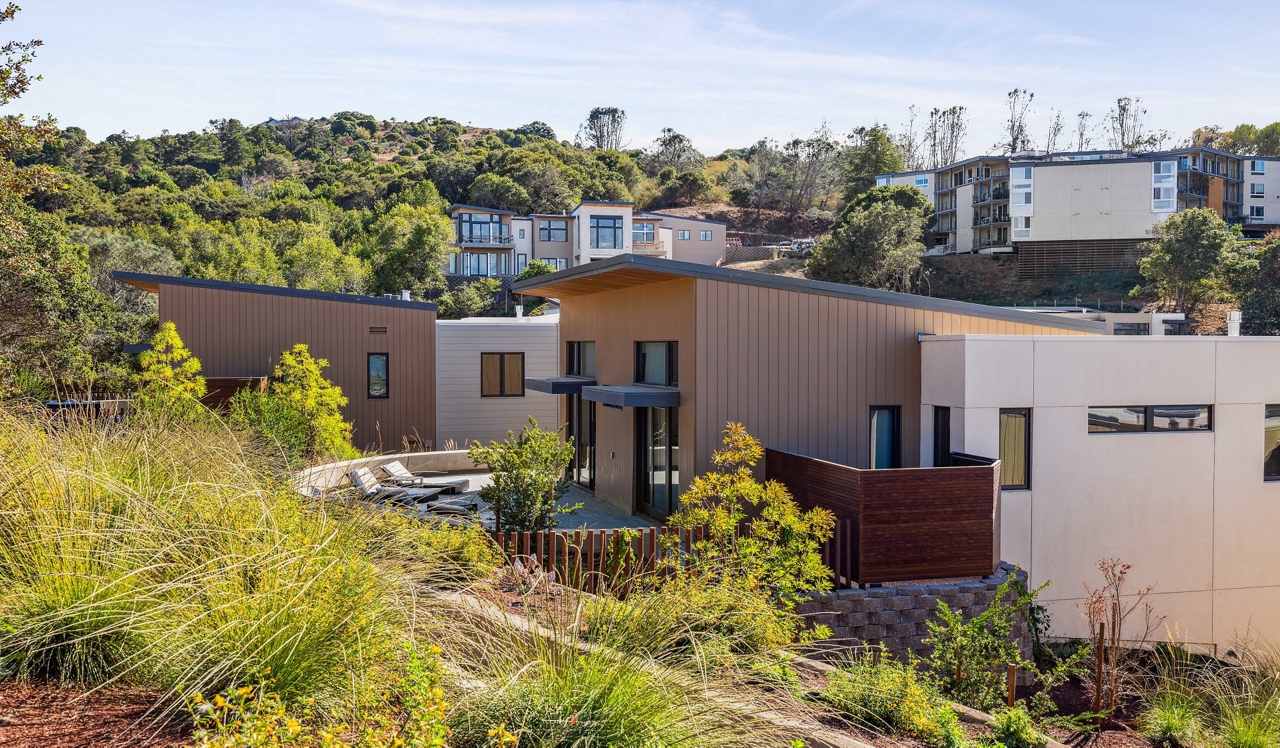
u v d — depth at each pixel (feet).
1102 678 25.80
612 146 469.16
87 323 87.61
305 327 57.21
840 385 37.70
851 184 288.10
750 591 19.34
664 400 37.58
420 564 14.05
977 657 22.99
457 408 64.18
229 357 55.72
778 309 36.88
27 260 42.45
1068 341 35.45
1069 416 35.53
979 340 34.50
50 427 17.34
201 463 15.99
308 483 18.85
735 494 26.68
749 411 36.47
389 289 170.19
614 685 10.82
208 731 8.30
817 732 13.50
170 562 11.30
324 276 157.48
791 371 37.04
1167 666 31.35
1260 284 154.40
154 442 16.44
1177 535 36.60
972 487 29.19
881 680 17.84
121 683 10.39
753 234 275.39
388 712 9.65
